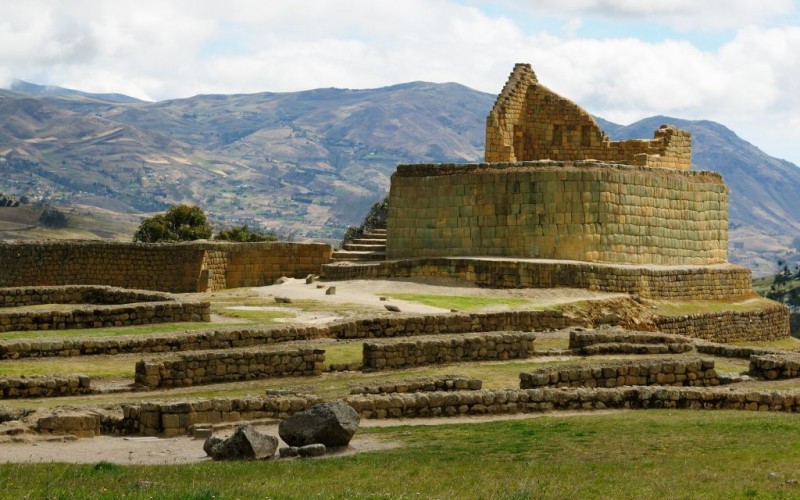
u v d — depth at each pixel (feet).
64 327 171.53
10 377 125.49
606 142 287.28
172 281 267.59
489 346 155.63
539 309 193.26
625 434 99.35
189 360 135.03
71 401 122.11
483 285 227.20
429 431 103.91
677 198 249.55
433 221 248.11
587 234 233.55
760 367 140.15
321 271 258.78
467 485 78.89
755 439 94.63
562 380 128.36
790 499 74.08
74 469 84.28
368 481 80.33
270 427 106.83
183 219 406.82
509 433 101.81
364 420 111.34
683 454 89.20
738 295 249.14
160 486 77.66
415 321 171.01
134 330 167.84
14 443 98.63
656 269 228.84
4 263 278.26
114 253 273.75
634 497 74.90
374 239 287.28
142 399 123.13
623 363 134.10
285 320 180.34
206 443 94.58
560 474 82.33
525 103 294.05
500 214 239.50
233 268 269.64
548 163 239.09
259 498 73.72
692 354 162.09
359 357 150.61
